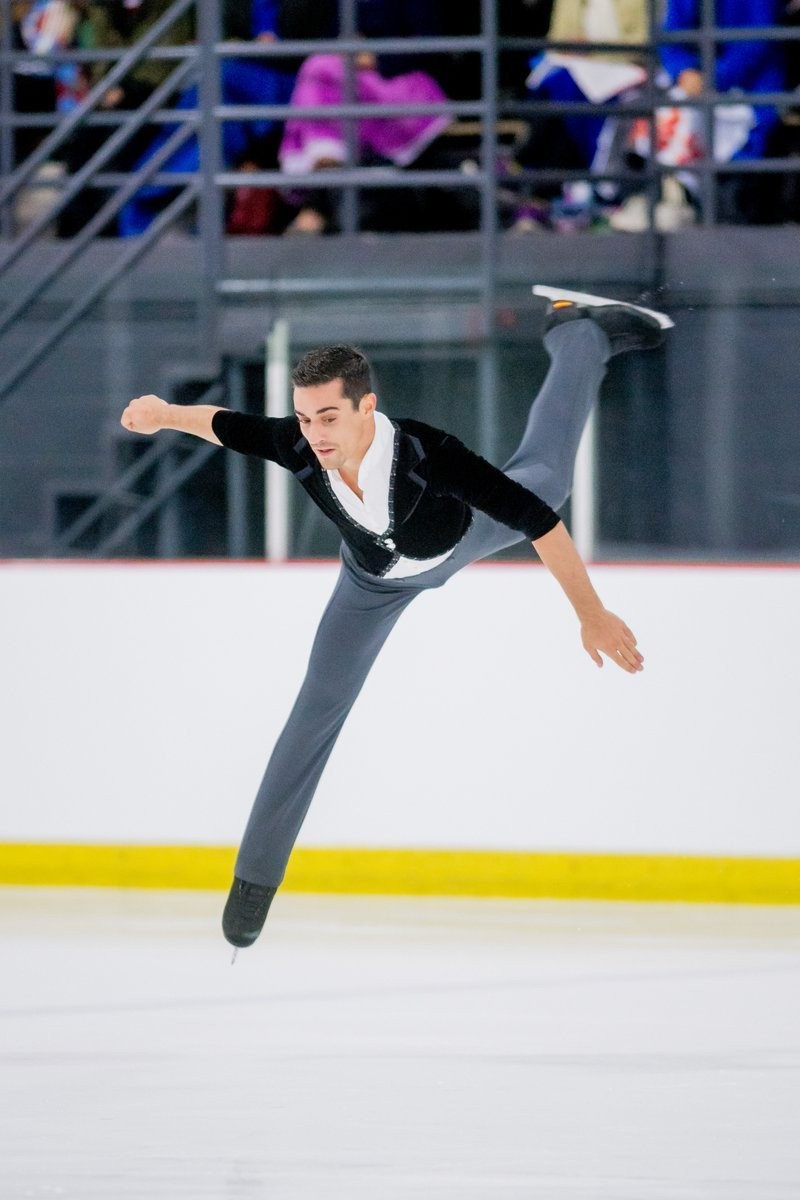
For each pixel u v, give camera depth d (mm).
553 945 18984
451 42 25453
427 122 26875
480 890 21578
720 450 23297
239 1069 14203
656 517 23469
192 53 26203
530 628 21438
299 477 12320
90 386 24438
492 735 21516
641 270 25469
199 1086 13719
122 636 22062
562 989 17031
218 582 21938
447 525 12289
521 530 11727
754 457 23234
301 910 20812
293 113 25328
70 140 27594
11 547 24500
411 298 24234
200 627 21984
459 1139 12398
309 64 26812
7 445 24516
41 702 22172
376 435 11867
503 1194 11234
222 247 25172
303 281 24422
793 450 23141
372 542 12320
